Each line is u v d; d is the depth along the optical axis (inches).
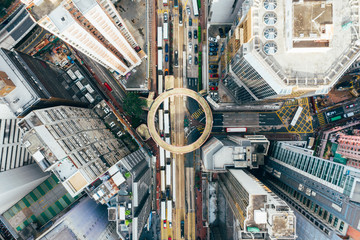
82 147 3673.7
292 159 4163.4
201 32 5201.8
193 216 5211.6
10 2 4980.3
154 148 5290.4
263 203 3036.4
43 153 3245.6
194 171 5231.3
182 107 5221.5
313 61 2842.0
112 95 5290.4
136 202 3563.0
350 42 2792.8
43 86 3772.1
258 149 4192.9
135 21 4995.1
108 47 3663.9
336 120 5221.5
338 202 2984.7
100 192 3572.8
